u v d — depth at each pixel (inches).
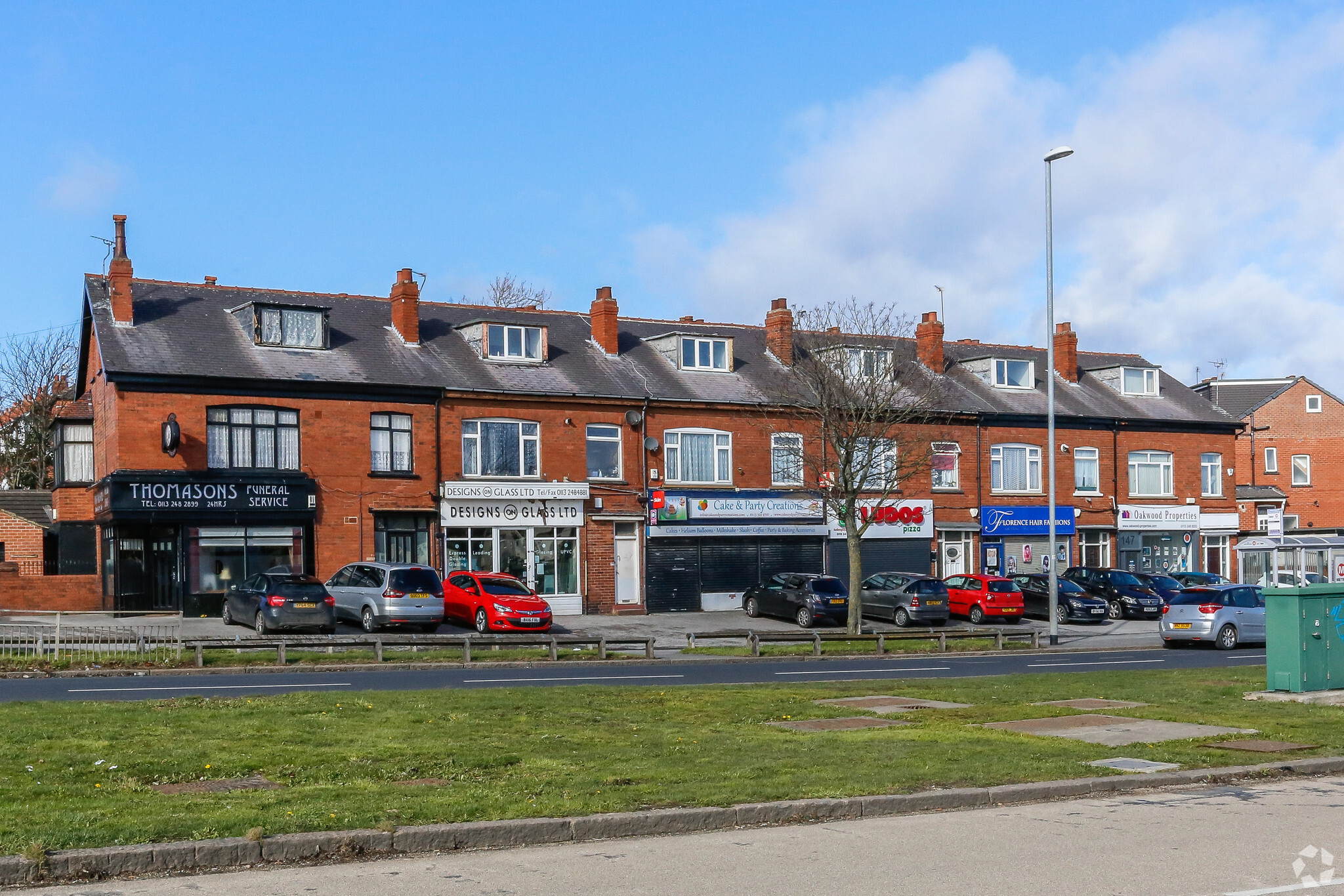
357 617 1278.3
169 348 1390.3
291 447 1411.2
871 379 1503.4
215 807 385.4
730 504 1657.2
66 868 323.3
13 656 945.5
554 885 322.3
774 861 349.7
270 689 775.1
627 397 1611.7
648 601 1611.7
